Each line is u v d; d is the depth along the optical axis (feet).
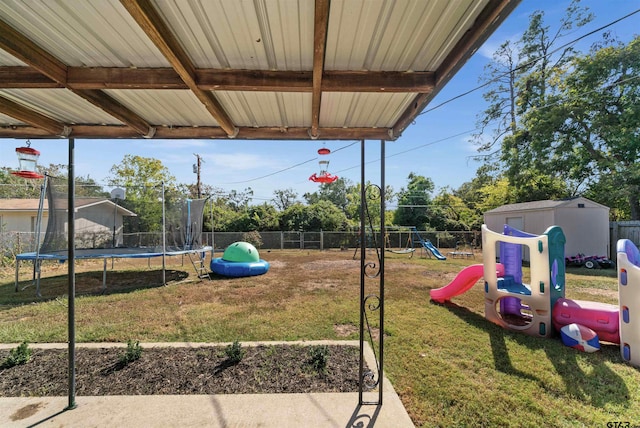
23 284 23.27
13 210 41.37
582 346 10.70
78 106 6.39
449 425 6.77
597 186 38.52
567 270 28.99
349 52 4.70
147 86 5.25
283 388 7.89
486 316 14.21
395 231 55.67
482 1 3.57
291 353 10.02
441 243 56.95
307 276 26.66
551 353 10.51
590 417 7.10
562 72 39.81
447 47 4.59
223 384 8.05
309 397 7.48
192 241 28.37
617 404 7.64
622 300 10.16
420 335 12.09
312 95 5.71
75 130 7.57
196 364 9.19
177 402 7.20
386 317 14.52
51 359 9.57
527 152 42.55
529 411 7.30
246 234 55.52
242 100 6.23
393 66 5.16
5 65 5.08
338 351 10.31
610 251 34.53
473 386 8.35
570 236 32.91
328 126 7.96
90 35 4.23
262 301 17.72
